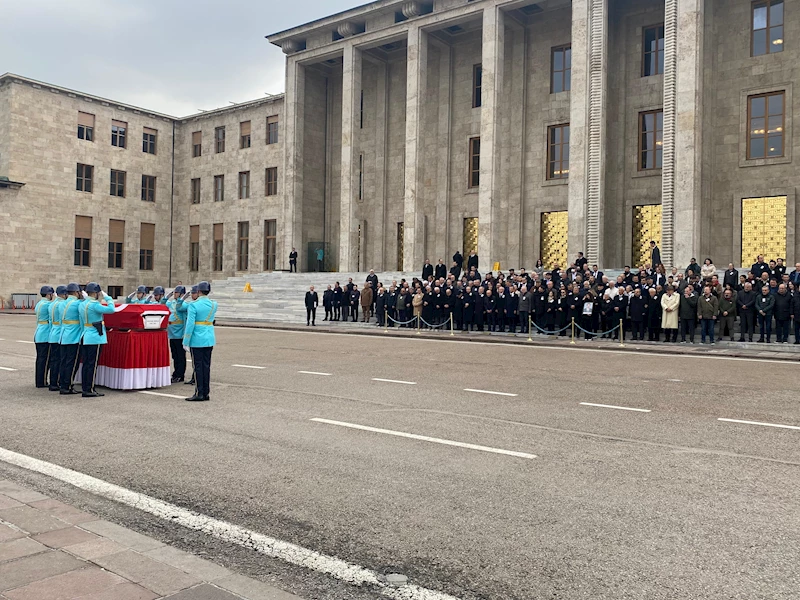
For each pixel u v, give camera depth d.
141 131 50.53
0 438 7.88
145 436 7.95
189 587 3.79
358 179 39.22
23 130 43.75
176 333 12.50
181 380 12.69
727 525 5.03
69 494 5.78
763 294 18.86
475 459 6.88
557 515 5.24
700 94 28.02
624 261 32.84
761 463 6.77
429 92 40.31
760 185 29.20
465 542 4.72
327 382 12.26
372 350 18.23
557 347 19.33
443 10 35.09
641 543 4.68
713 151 30.36
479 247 33.62
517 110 36.47
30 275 44.06
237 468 6.55
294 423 8.65
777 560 4.39
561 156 35.38
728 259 29.92
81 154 46.72
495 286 24.02
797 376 13.13
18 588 3.68
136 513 5.32
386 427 8.40
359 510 5.36
